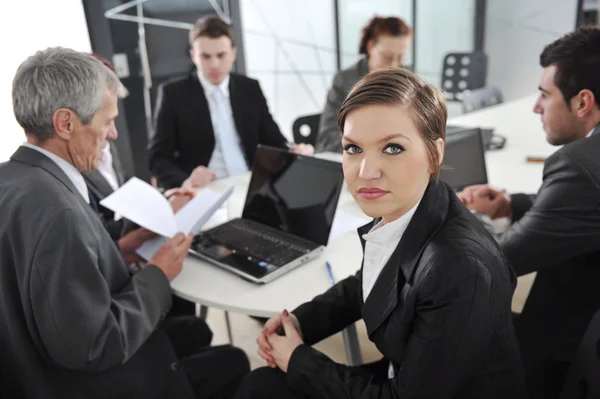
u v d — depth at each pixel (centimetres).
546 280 134
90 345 102
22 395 110
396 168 79
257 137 260
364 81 82
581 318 127
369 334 99
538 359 130
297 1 450
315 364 103
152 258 132
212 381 143
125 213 139
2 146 304
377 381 100
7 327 104
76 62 110
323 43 477
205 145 252
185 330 165
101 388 115
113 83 119
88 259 102
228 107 254
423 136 80
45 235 99
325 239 144
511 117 305
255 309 123
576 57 127
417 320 87
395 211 90
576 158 119
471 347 84
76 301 100
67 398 111
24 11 310
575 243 120
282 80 468
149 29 378
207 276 138
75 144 114
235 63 431
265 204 161
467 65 423
